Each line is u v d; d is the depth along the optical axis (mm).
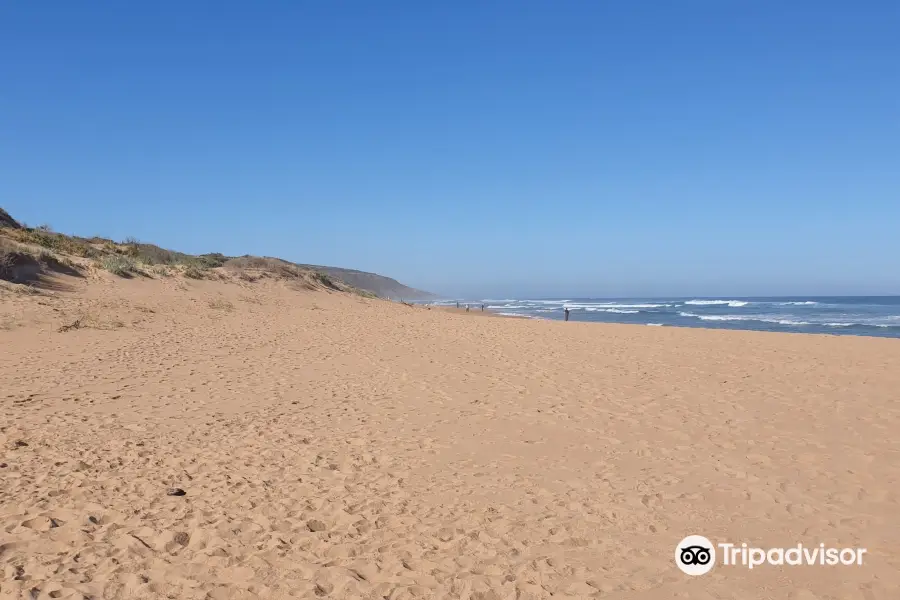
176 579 4238
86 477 6191
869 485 6164
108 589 4066
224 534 4969
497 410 9531
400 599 4066
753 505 5723
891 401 9891
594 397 10453
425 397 10461
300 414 9164
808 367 13398
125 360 13078
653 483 6328
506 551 4805
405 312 32219
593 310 64750
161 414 8891
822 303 84688
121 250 32781
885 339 19094
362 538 5000
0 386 10094
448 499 5898
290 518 5352
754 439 7848
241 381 11500
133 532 4969
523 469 6793
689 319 45656
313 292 35438
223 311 24234
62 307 19047
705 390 10984
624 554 4781
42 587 4035
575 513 5574
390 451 7418
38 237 27391
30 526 4965
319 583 4238
